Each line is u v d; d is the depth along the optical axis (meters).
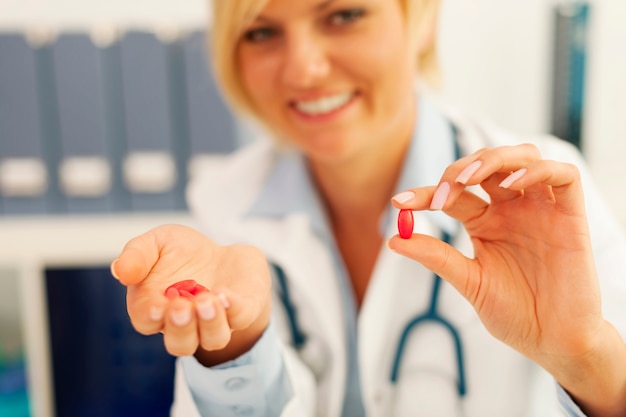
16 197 1.18
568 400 0.63
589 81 1.23
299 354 0.88
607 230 0.77
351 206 0.92
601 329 0.60
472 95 1.44
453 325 0.83
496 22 1.40
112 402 1.29
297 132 0.83
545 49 1.31
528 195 0.60
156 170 1.18
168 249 0.59
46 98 1.16
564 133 1.25
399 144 0.88
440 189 0.58
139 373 1.28
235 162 1.03
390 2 0.77
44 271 1.23
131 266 0.55
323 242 0.91
